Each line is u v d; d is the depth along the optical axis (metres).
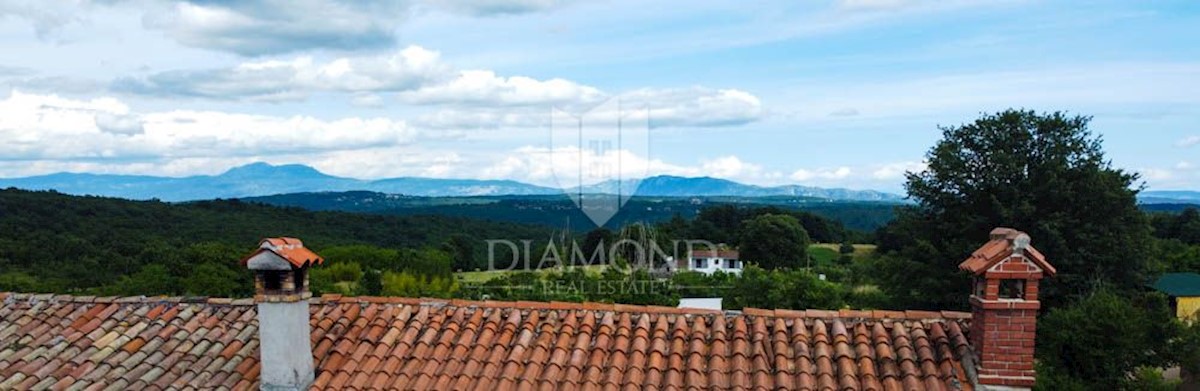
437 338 8.53
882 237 42.12
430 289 41.34
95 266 37.47
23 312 9.55
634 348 8.11
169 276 35.03
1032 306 7.20
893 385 7.36
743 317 8.66
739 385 7.38
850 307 37.34
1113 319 22.70
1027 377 7.20
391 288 41.28
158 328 9.01
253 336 8.74
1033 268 7.21
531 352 8.16
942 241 32.91
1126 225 30.23
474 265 55.56
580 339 8.29
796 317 8.59
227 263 36.47
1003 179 31.69
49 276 34.88
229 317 9.19
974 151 33.25
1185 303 40.06
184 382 7.93
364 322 8.80
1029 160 31.56
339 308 9.12
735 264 62.78
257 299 7.53
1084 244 29.34
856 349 7.98
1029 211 29.56
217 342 8.67
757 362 7.74
